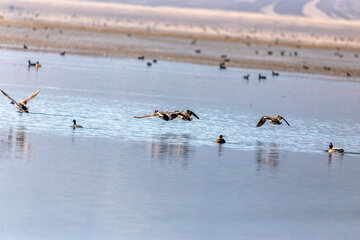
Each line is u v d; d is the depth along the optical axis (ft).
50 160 142.92
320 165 156.87
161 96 262.47
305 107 265.75
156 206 118.62
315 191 134.31
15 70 304.50
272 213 119.44
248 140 182.19
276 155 164.45
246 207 121.60
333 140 193.57
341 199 130.00
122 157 150.00
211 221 113.60
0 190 121.29
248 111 240.53
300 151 172.24
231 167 148.36
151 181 132.77
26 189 122.83
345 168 155.22
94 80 294.66
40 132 169.78
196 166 146.82
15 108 201.98
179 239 105.50
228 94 286.87
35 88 252.42
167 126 193.88
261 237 108.37
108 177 133.49
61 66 340.80
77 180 130.11
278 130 203.62
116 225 109.19
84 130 176.76
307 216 119.14
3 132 166.50
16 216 110.32
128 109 220.84
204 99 264.11
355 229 114.11
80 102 226.99
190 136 180.86
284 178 142.31
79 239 103.30
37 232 104.88
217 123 206.90
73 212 113.50
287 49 613.11
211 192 128.47
